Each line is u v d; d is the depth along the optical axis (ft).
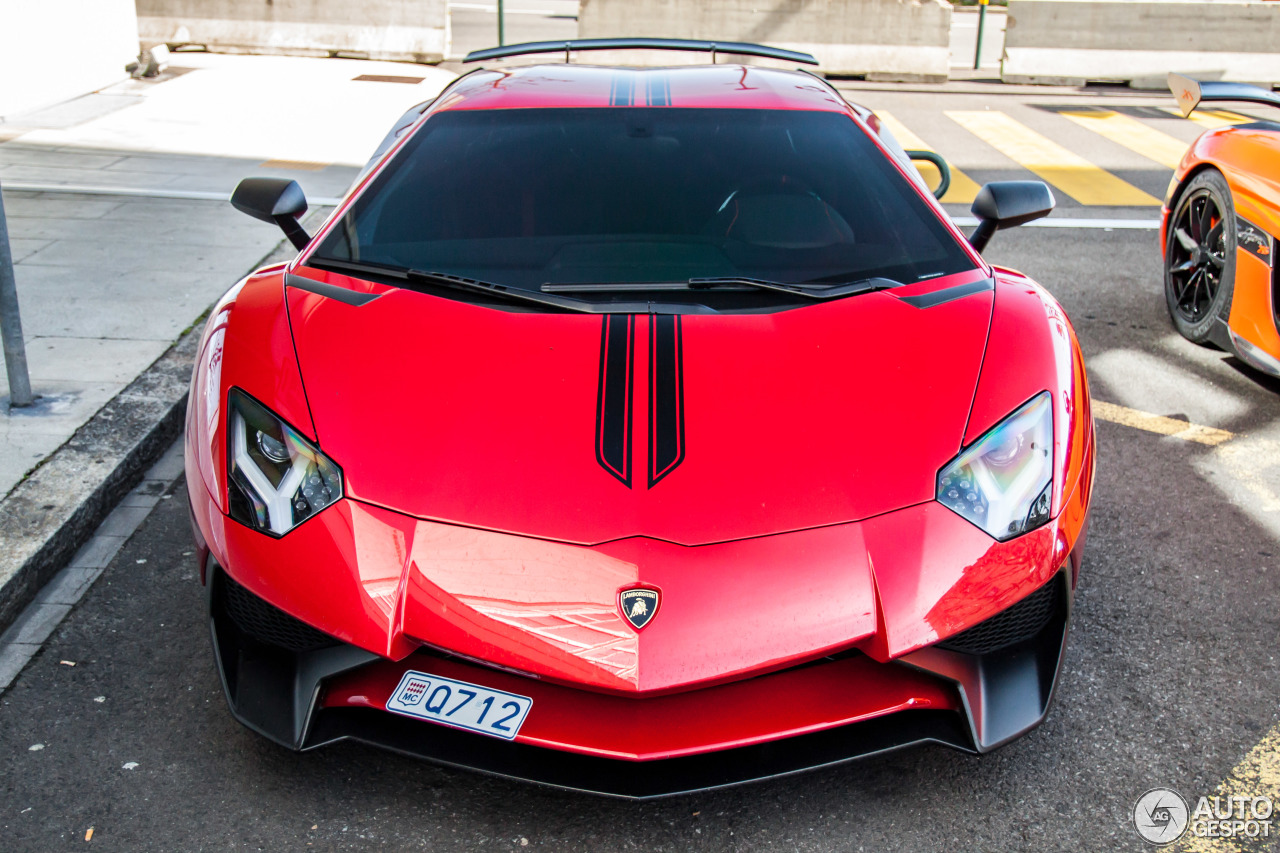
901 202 8.65
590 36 39.34
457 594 5.72
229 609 6.39
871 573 5.84
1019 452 6.41
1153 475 10.78
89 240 16.66
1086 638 8.16
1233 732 7.16
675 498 5.95
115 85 30.35
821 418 6.43
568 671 5.58
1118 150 27.50
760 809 6.50
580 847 6.20
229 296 8.00
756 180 8.57
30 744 6.89
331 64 35.65
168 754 6.84
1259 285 12.26
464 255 7.95
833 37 39.29
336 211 8.64
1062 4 39.34
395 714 6.24
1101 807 6.52
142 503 10.03
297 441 6.33
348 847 6.15
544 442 6.22
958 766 6.84
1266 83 40.16
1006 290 7.93
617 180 8.50
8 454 10.08
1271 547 9.48
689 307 7.43
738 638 5.64
